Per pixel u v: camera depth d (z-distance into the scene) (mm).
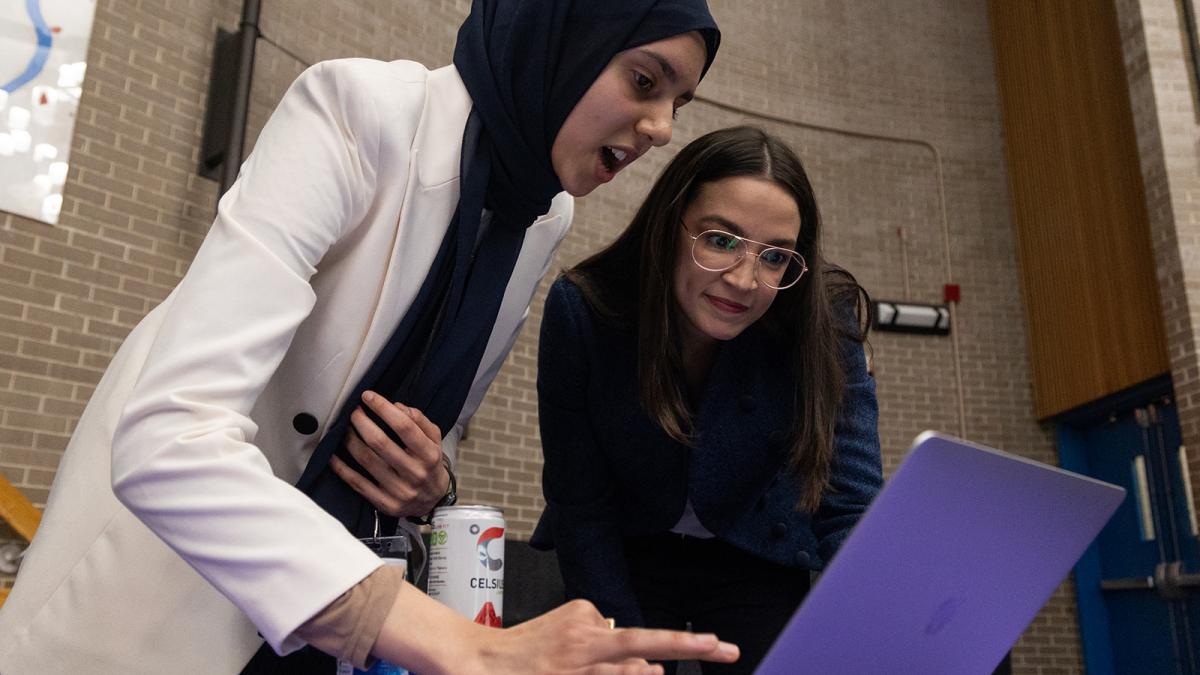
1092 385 5480
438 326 1125
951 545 801
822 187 5961
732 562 1496
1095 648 5410
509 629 747
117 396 1030
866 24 6340
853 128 6113
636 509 1499
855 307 1596
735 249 1326
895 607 812
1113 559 5461
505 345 1310
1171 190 4953
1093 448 5734
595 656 705
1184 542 4996
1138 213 5281
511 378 4691
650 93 1127
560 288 1462
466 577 1030
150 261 3676
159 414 796
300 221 930
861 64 6250
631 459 1447
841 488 1459
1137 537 5305
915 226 6070
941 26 6496
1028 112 6156
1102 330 5441
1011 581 905
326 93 1017
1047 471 821
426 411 1126
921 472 716
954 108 6355
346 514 1068
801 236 1431
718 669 1481
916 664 907
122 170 3658
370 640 741
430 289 1111
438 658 730
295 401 1069
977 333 5957
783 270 1357
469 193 1100
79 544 964
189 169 3854
